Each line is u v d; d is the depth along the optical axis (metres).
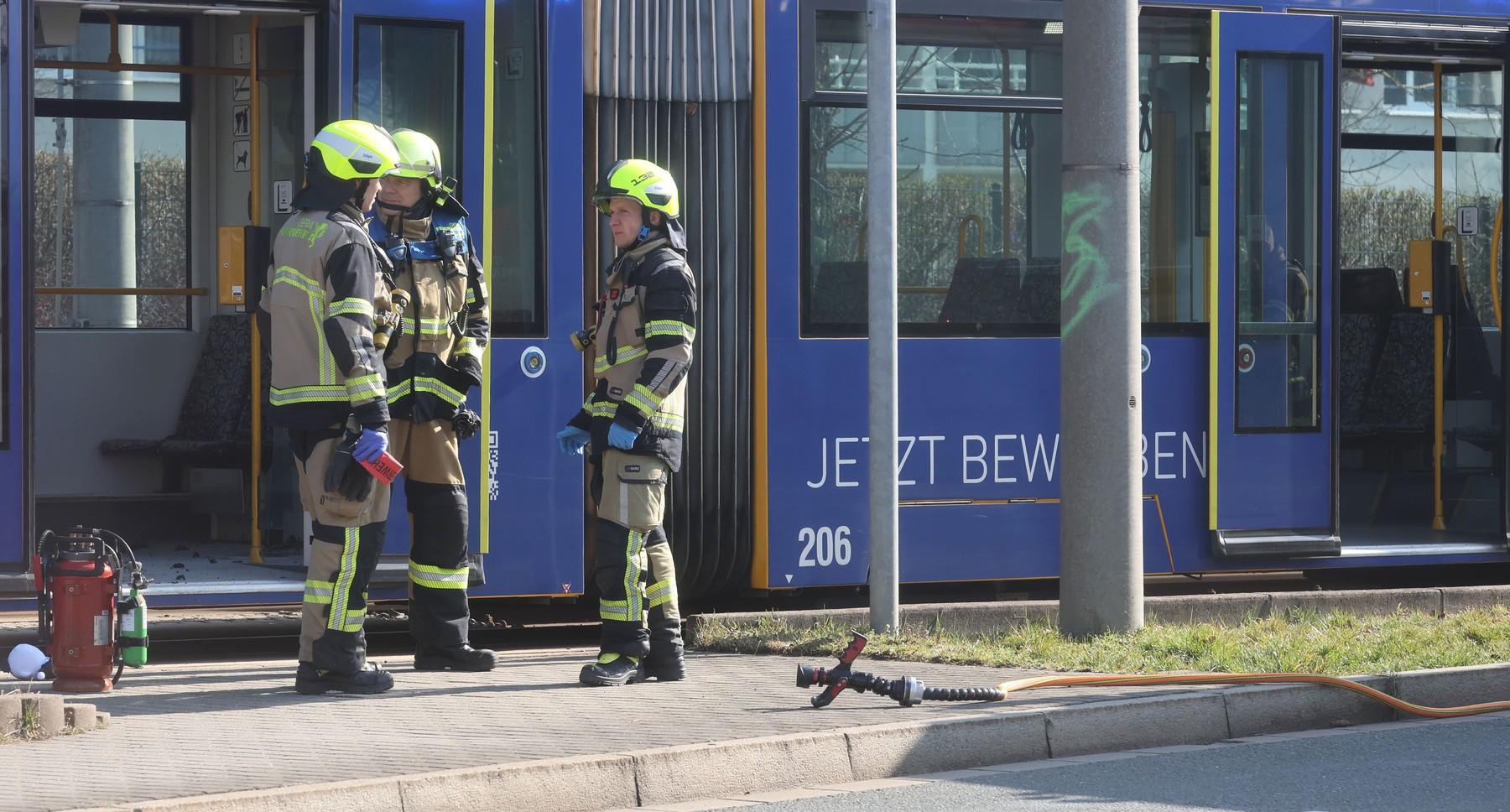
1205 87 40.78
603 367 29.28
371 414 26.92
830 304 38.41
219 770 21.48
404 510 35.28
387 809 20.47
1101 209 33.41
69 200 44.72
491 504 36.16
